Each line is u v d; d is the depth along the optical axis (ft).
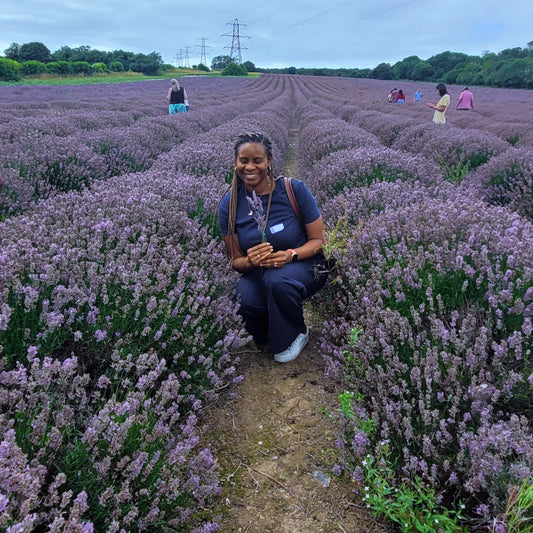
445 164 24.98
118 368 6.15
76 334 6.45
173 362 7.48
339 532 6.03
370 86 194.18
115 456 5.17
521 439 5.13
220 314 8.69
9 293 6.93
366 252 10.42
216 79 206.08
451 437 5.76
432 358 6.46
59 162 19.16
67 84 136.56
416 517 5.46
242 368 9.70
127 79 186.29
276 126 41.01
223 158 20.38
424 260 8.67
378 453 6.02
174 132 33.65
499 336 7.43
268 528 6.08
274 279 9.12
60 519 3.67
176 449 5.15
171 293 7.71
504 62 191.31
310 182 22.62
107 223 9.02
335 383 9.03
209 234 11.78
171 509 5.31
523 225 9.80
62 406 5.23
